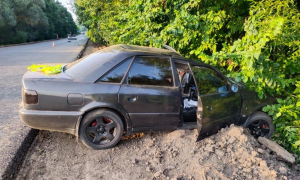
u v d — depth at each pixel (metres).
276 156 3.38
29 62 11.91
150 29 5.41
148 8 5.09
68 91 2.95
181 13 4.53
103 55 3.43
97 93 3.02
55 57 14.70
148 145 3.44
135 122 3.30
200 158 3.05
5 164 2.76
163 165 3.00
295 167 3.28
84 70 3.18
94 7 12.02
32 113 2.90
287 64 3.96
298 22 3.53
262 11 3.55
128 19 6.42
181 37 4.84
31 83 2.91
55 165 2.96
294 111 3.75
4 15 32.41
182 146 3.33
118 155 3.22
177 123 3.54
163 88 3.35
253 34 3.44
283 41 3.46
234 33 5.25
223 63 4.41
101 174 2.81
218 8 4.83
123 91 3.13
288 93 4.07
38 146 3.41
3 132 3.60
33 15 41.66
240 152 3.12
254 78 3.51
